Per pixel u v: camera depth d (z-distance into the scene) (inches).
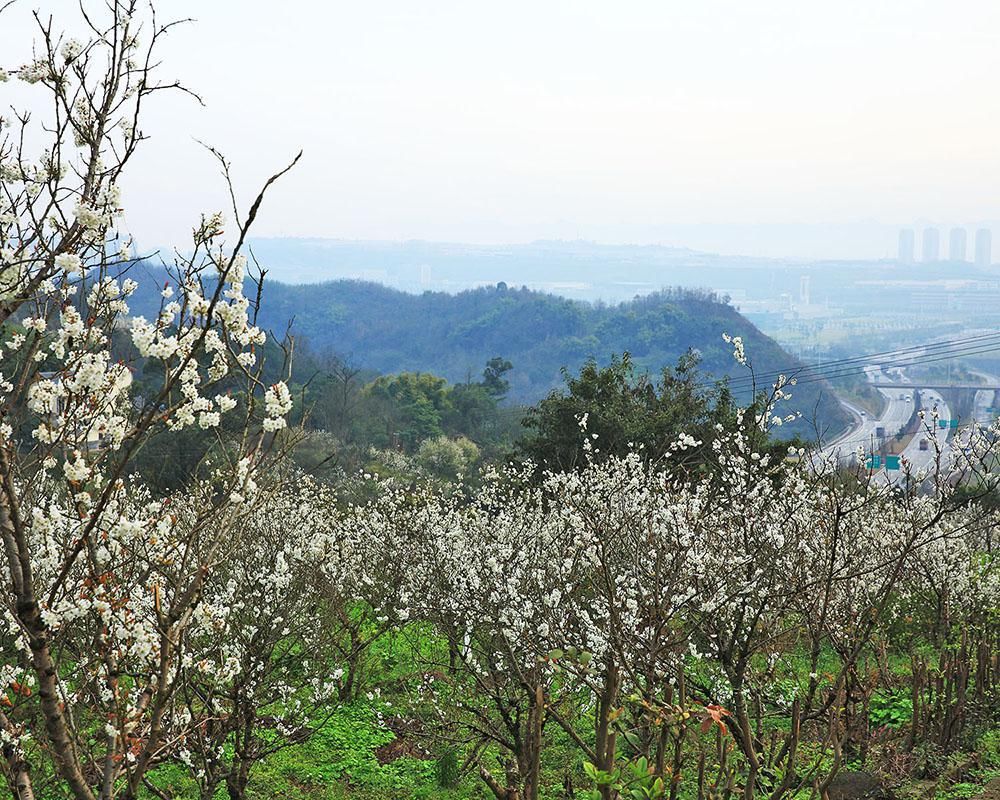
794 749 252.8
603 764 234.7
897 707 421.1
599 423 976.9
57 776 217.6
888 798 332.2
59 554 162.6
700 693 313.9
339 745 421.7
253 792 375.6
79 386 140.6
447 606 383.9
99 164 134.7
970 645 454.6
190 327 140.4
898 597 458.6
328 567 451.8
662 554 277.6
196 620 174.7
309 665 418.9
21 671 183.2
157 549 166.4
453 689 412.8
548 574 336.5
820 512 317.4
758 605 286.4
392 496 621.6
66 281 151.4
